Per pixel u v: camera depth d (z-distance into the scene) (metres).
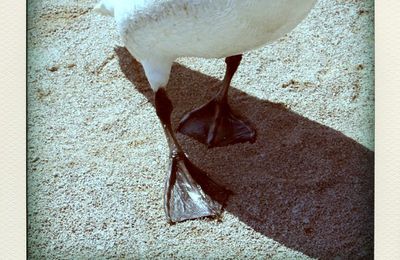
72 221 1.50
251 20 1.33
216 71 1.77
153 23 1.36
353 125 1.64
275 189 1.52
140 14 1.37
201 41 1.38
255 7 1.30
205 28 1.34
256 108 1.68
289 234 1.45
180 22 1.34
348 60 1.77
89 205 1.52
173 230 1.47
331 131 1.63
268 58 1.79
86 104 1.73
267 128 1.64
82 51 1.84
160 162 1.59
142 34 1.40
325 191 1.52
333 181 1.54
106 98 1.74
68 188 1.56
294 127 1.64
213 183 1.53
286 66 1.77
